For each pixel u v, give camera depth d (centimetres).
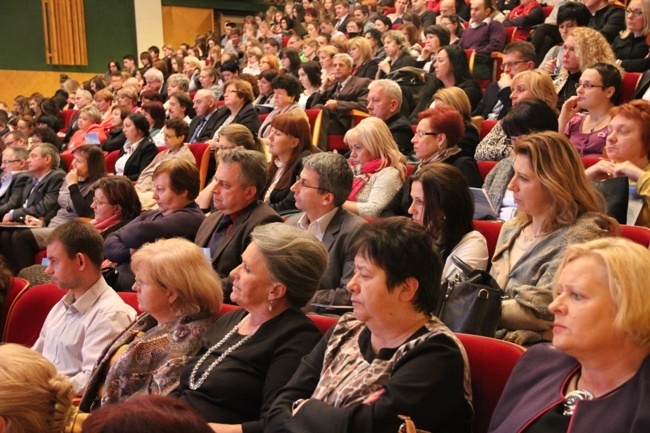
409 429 168
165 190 389
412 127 531
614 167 314
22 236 500
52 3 1394
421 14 963
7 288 325
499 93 560
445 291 233
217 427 210
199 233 368
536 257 248
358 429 180
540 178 250
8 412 159
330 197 314
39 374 166
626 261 158
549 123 352
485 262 274
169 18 1568
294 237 234
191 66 1020
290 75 623
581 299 160
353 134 404
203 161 555
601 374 162
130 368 247
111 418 95
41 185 600
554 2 839
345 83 656
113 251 383
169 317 255
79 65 1436
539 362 181
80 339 288
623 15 648
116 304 290
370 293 194
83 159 550
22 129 880
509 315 237
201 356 236
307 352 225
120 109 738
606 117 420
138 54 1491
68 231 291
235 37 1245
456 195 275
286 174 431
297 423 190
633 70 567
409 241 195
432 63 694
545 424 165
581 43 497
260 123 645
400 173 396
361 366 198
